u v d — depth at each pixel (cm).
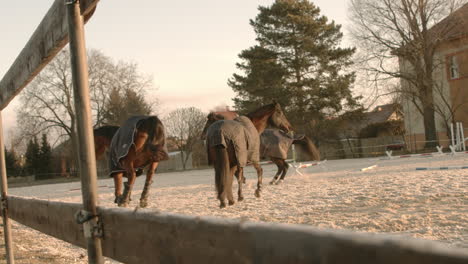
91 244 191
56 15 243
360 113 3647
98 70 4109
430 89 2984
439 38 2922
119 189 823
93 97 4156
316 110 3619
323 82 3697
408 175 1229
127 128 780
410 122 3466
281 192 1069
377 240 65
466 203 670
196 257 108
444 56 3159
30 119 3981
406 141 3450
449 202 693
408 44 2975
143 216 141
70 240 226
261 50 3759
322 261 72
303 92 3594
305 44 3575
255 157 870
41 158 5116
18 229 807
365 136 3878
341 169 1848
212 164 811
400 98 3133
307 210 734
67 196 1666
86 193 197
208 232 103
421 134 3403
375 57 3062
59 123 4094
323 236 72
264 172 2139
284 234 80
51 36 257
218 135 773
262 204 865
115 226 168
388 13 2989
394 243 62
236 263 93
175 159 4981
